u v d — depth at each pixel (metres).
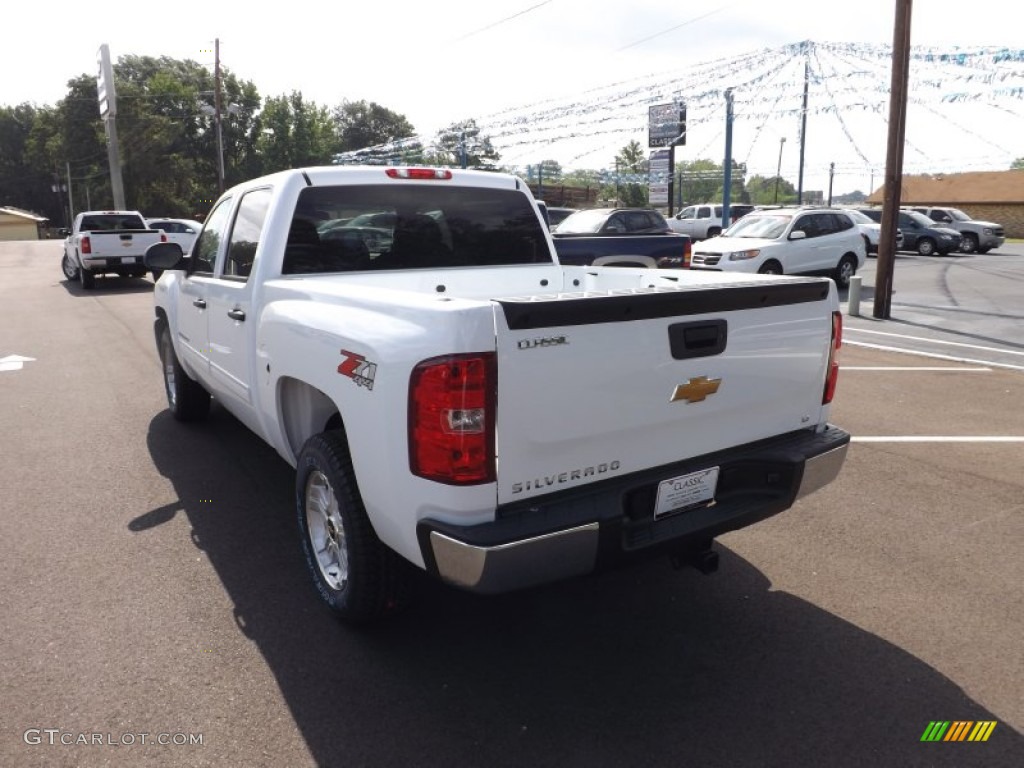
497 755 2.54
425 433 2.47
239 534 4.25
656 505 2.83
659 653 3.14
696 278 3.87
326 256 4.09
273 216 3.95
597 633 3.30
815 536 4.24
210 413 6.82
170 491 4.91
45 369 8.94
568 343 2.51
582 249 10.85
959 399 7.29
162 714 2.73
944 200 48.72
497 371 2.39
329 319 3.05
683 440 2.90
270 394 3.71
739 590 3.66
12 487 4.98
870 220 29.28
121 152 70.12
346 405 2.86
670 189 30.34
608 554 2.68
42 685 2.88
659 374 2.74
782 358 3.14
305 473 3.34
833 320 3.35
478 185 4.66
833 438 3.36
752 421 3.12
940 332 11.44
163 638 3.21
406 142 29.20
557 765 2.49
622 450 2.73
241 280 4.27
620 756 2.54
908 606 3.50
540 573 2.53
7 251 40.16
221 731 2.64
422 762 2.51
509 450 2.47
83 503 4.70
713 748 2.58
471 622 3.38
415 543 2.62
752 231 16.84
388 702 2.81
